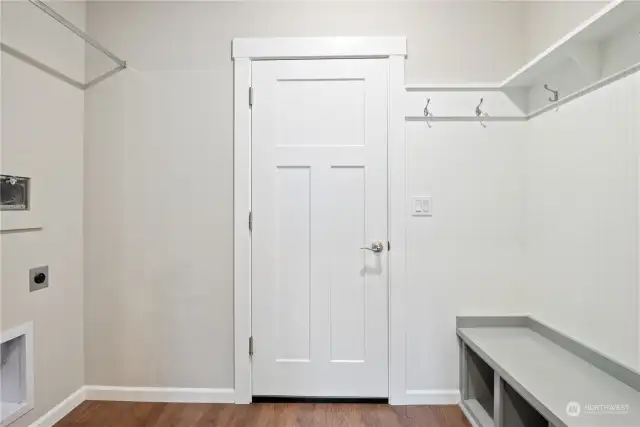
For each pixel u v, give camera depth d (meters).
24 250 1.78
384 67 2.14
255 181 2.16
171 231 2.18
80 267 2.16
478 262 2.14
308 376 2.17
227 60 2.16
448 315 2.15
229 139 2.17
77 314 2.13
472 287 2.15
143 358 2.19
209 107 2.16
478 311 2.14
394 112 2.13
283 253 2.17
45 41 1.89
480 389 2.09
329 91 2.15
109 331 2.19
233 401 2.16
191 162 2.17
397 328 2.14
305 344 2.17
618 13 1.35
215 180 2.17
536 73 1.92
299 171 2.17
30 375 1.80
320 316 2.16
